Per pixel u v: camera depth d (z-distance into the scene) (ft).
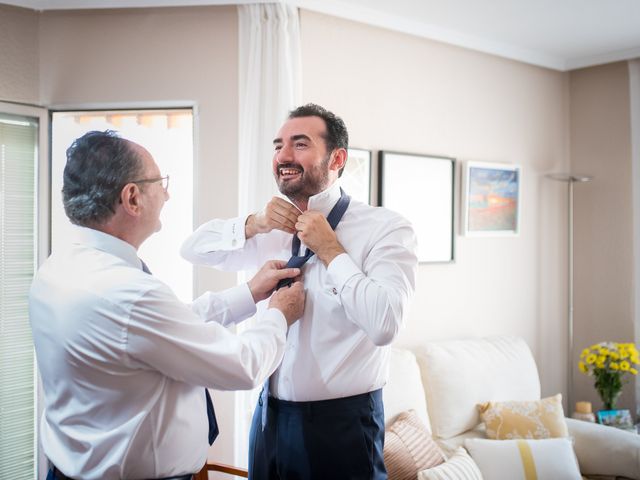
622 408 10.74
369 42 8.96
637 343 10.57
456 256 10.01
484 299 10.40
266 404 4.38
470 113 10.19
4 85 7.71
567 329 11.62
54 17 8.03
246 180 7.74
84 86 8.02
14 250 7.96
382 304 3.69
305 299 4.22
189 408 3.62
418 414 7.97
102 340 3.21
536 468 7.27
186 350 3.26
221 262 4.94
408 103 9.40
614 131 11.01
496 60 10.53
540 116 11.24
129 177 3.52
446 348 8.87
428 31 9.43
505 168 10.50
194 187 8.07
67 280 3.42
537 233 11.20
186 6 7.96
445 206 9.77
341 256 3.95
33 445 8.12
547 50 10.72
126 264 3.49
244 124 7.78
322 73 8.50
